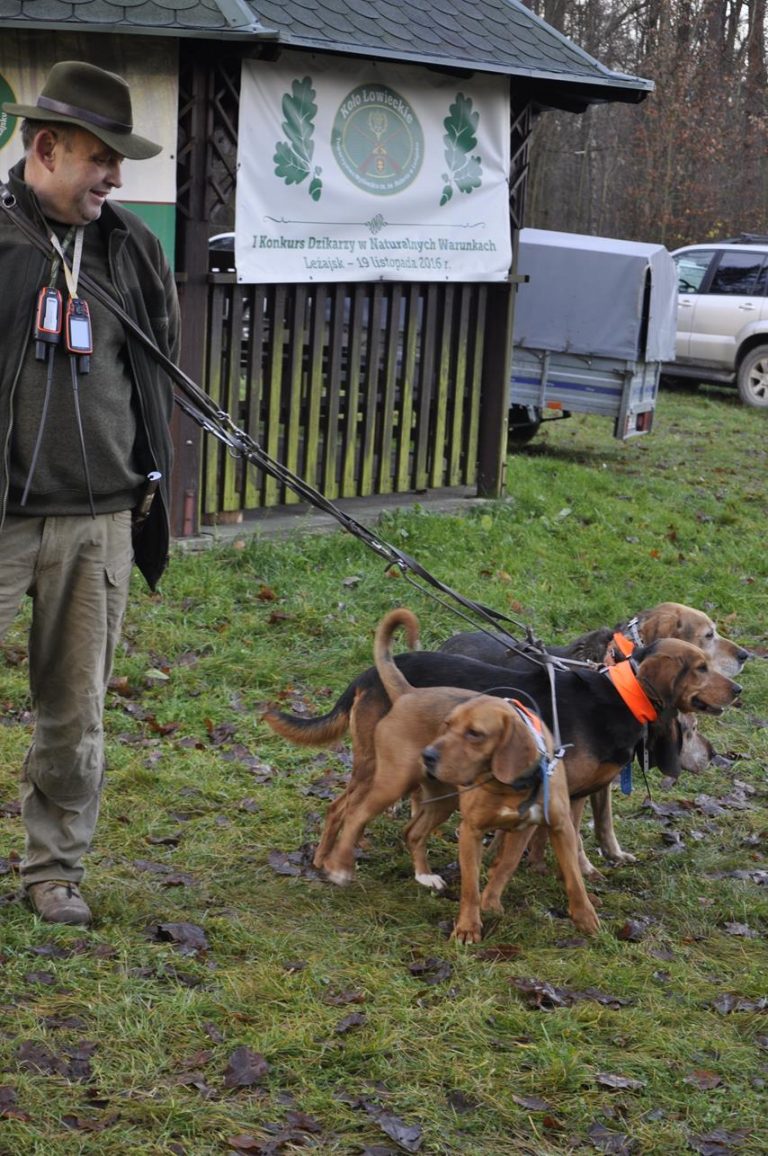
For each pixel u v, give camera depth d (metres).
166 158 8.14
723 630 8.61
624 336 13.16
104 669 4.23
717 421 16.98
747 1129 3.52
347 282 9.38
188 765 5.81
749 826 5.71
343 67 8.89
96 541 4.05
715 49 28.02
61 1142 3.18
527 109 10.36
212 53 8.17
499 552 9.52
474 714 4.32
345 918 4.59
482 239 10.16
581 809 5.05
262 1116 3.37
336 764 6.01
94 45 7.95
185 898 4.60
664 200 27.89
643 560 9.94
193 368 8.57
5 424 3.79
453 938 4.47
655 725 4.82
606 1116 3.53
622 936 4.61
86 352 3.84
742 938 4.69
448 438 10.55
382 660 4.88
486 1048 3.78
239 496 9.19
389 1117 3.40
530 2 27.66
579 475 12.23
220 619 7.66
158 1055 3.59
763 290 18.42
